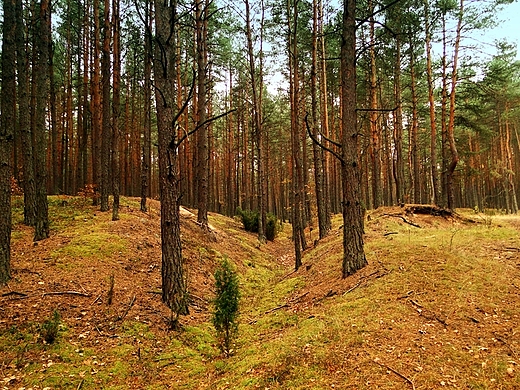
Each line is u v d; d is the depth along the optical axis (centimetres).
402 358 470
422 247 916
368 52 1850
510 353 471
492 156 3934
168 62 811
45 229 1077
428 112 2273
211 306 898
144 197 1602
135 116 2970
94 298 730
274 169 4800
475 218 1606
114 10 1491
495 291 653
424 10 1800
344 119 861
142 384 510
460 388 405
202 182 1606
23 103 1258
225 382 492
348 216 862
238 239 1788
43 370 500
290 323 708
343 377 441
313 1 1495
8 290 698
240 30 1898
